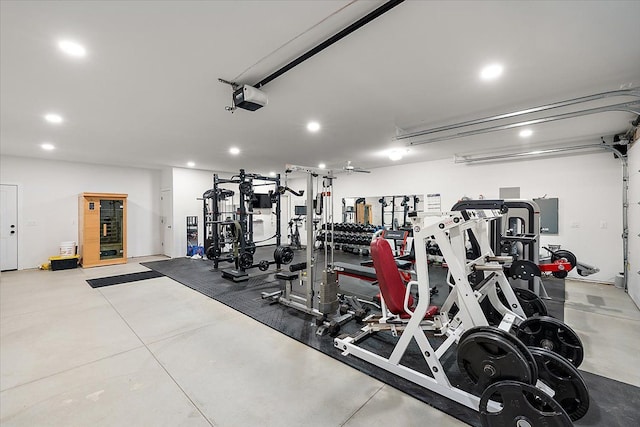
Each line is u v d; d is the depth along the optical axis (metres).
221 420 1.83
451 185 6.71
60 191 6.89
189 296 4.44
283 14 1.81
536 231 3.99
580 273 4.45
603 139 4.79
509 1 1.69
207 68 2.50
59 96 3.03
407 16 1.82
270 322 3.37
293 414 1.88
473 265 2.35
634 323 3.27
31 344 2.84
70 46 2.12
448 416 1.83
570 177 5.24
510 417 1.55
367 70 2.55
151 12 1.76
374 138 4.87
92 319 3.49
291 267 3.89
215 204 6.55
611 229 4.90
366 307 3.71
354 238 7.93
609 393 2.06
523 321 2.29
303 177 10.44
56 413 1.89
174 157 6.59
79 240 7.06
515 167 5.81
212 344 2.85
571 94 3.08
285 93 3.03
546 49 2.21
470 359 1.77
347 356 2.59
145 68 2.48
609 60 2.37
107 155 6.27
